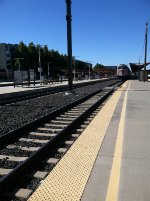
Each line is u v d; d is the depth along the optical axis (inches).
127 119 208.7
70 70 488.7
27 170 109.7
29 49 2262.6
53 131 187.3
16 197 86.6
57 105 338.6
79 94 505.7
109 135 157.0
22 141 157.8
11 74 1478.8
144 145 134.7
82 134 161.6
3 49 2561.5
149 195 82.2
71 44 476.1
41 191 87.4
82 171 102.3
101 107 300.4
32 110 290.7
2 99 420.5
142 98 376.8
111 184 89.7
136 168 103.4
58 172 102.9
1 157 127.3
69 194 84.7
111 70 3358.8
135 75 1622.8
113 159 113.9
